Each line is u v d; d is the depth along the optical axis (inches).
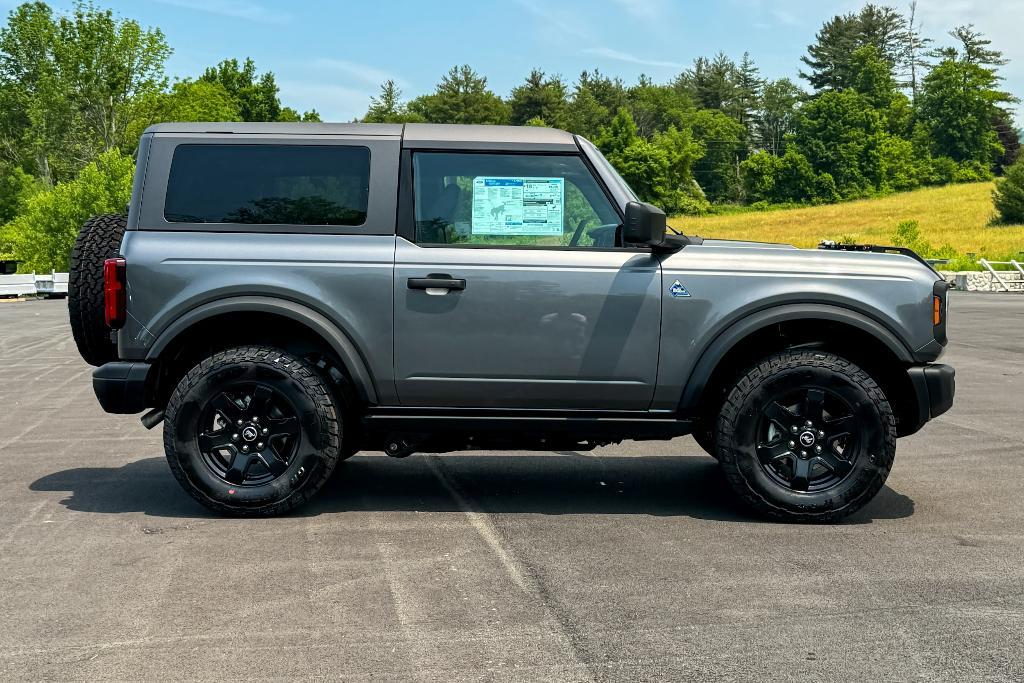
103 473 243.6
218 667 123.9
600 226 199.3
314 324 193.8
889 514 205.0
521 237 198.7
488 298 194.9
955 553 175.6
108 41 2657.5
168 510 205.2
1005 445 284.0
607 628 137.8
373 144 199.5
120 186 1886.1
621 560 170.6
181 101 3053.6
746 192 5319.9
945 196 4461.1
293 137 199.8
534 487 231.1
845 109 5088.6
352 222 197.8
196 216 198.1
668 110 5949.8
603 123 5693.9
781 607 146.5
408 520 198.1
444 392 197.2
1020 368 483.2
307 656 127.5
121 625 138.6
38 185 2746.1
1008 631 136.9
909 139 5393.7
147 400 197.6
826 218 4158.5
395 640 133.3
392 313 195.0
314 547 177.6
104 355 212.1
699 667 124.2
